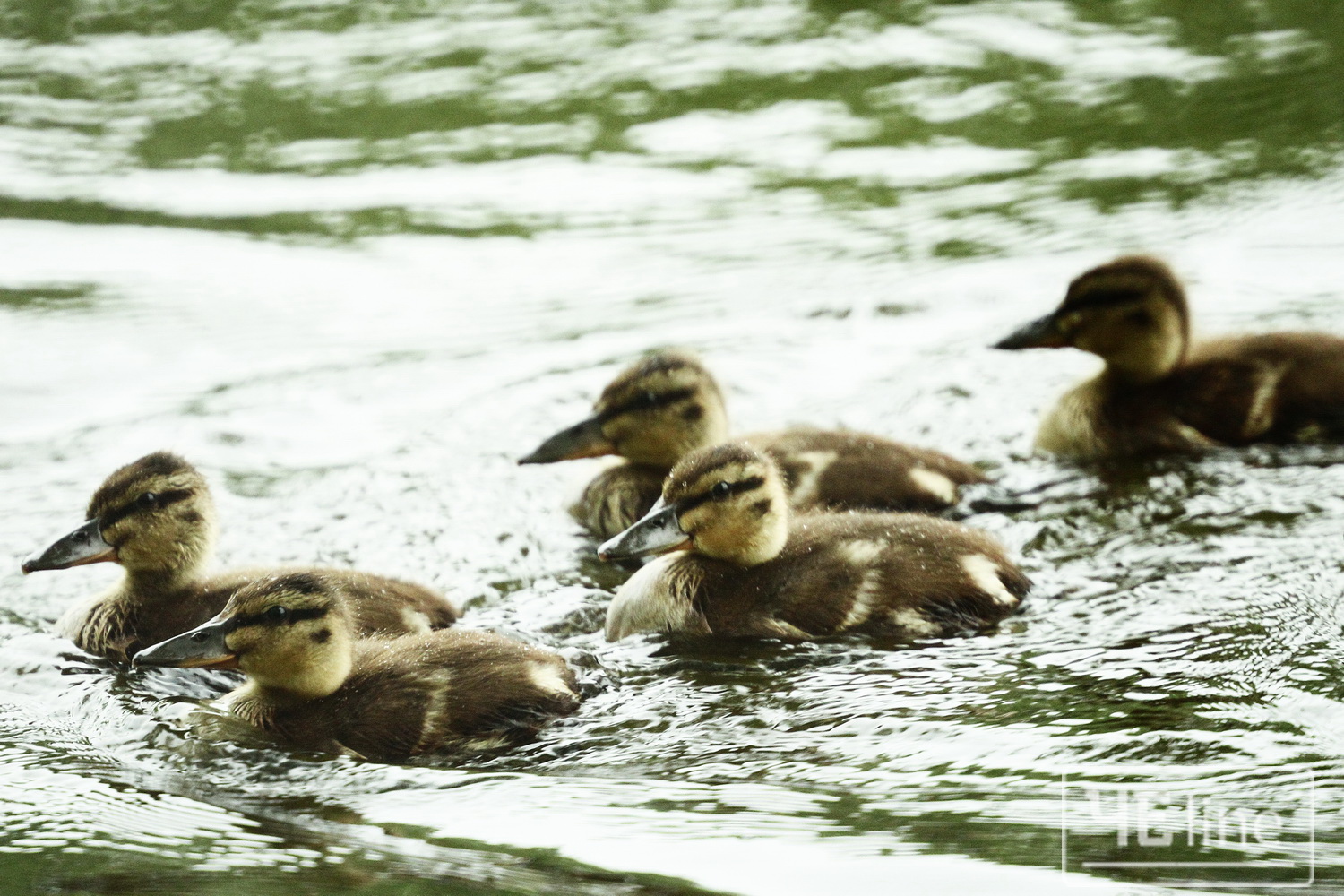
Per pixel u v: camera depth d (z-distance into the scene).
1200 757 8.04
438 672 9.12
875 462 12.23
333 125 22.67
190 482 10.85
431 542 12.38
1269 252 17.56
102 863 7.47
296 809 8.06
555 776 8.31
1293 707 8.57
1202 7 25.41
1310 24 24.50
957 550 10.38
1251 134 20.86
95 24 26.27
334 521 12.80
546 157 21.66
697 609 10.33
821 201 20.09
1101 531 11.52
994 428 14.16
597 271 18.64
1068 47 24.16
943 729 8.55
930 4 25.98
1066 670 9.21
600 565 11.95
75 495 13.44
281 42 25.50
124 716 9.39
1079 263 17.81
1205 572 10.60
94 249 19.33
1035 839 7.22
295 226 19.97
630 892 6.87
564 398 15.33
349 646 9.26
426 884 7.07
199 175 21.33
